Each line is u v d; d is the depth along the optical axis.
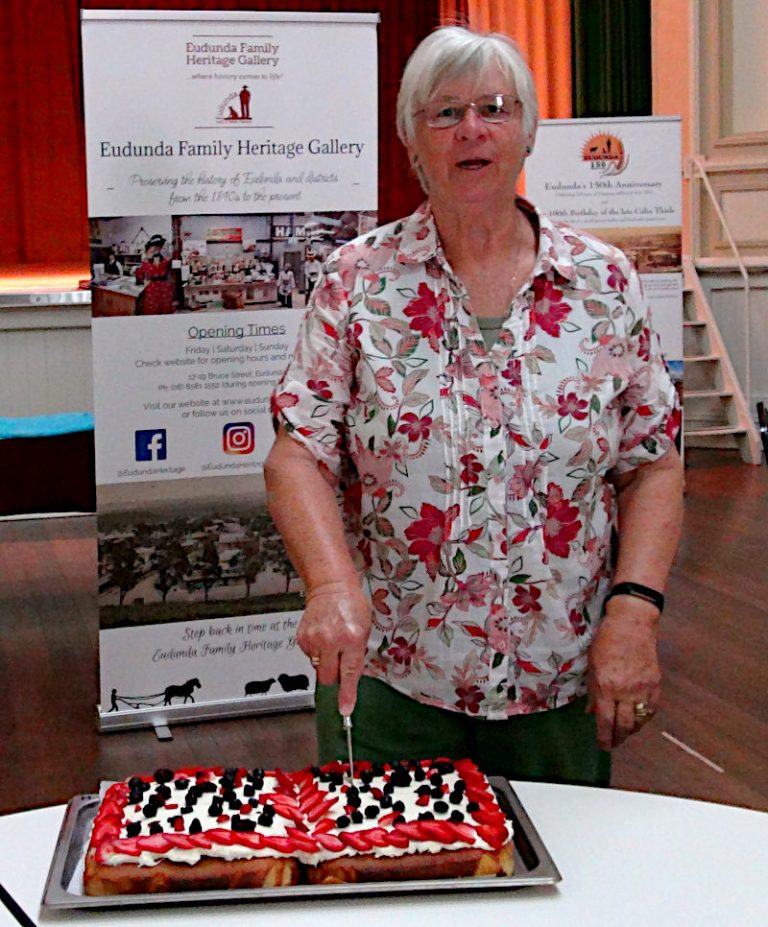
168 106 3.58
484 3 9.02
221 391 3.78
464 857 1.25
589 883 1.28
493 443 1.59
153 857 1.22
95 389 3.69
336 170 3.74
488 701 1.65
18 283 9.42
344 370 1.64
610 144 6.18
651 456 1.69
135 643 3.88
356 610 1.49
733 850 1.36
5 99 9.30
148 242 3.64
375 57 3.71
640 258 6.28
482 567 1.62
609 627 1.60
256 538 3.91
